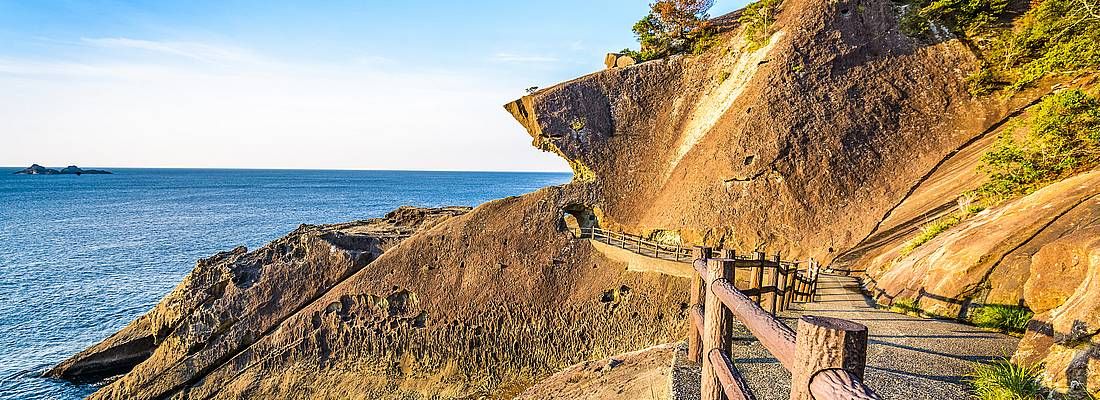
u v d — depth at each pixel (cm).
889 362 970
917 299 1396
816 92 3344
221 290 2967
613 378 1548
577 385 1712
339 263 3012
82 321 3469
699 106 3772
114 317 3544
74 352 3012
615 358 1936
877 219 2688
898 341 1099
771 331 349
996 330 1161
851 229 2716
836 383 230
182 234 7181
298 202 12912
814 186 2956
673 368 1002
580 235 3117
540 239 3058
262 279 3002
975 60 3272
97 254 5647
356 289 2869
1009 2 3550
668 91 3925
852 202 2852
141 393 2700
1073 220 1152
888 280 1639
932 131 3072
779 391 863
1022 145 1922
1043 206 1341
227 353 2844
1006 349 1023
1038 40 2988
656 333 2559
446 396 2589
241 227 7962
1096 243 852
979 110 3053
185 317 2889
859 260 2283
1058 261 912
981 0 3441
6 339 3181
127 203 12488
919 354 1012
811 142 3112
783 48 3559
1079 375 681
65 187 19312
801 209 2902
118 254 5653
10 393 2633
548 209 3209
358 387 2675
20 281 4416
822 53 3497
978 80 3112
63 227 7919
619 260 2845
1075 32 2691
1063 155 1738
